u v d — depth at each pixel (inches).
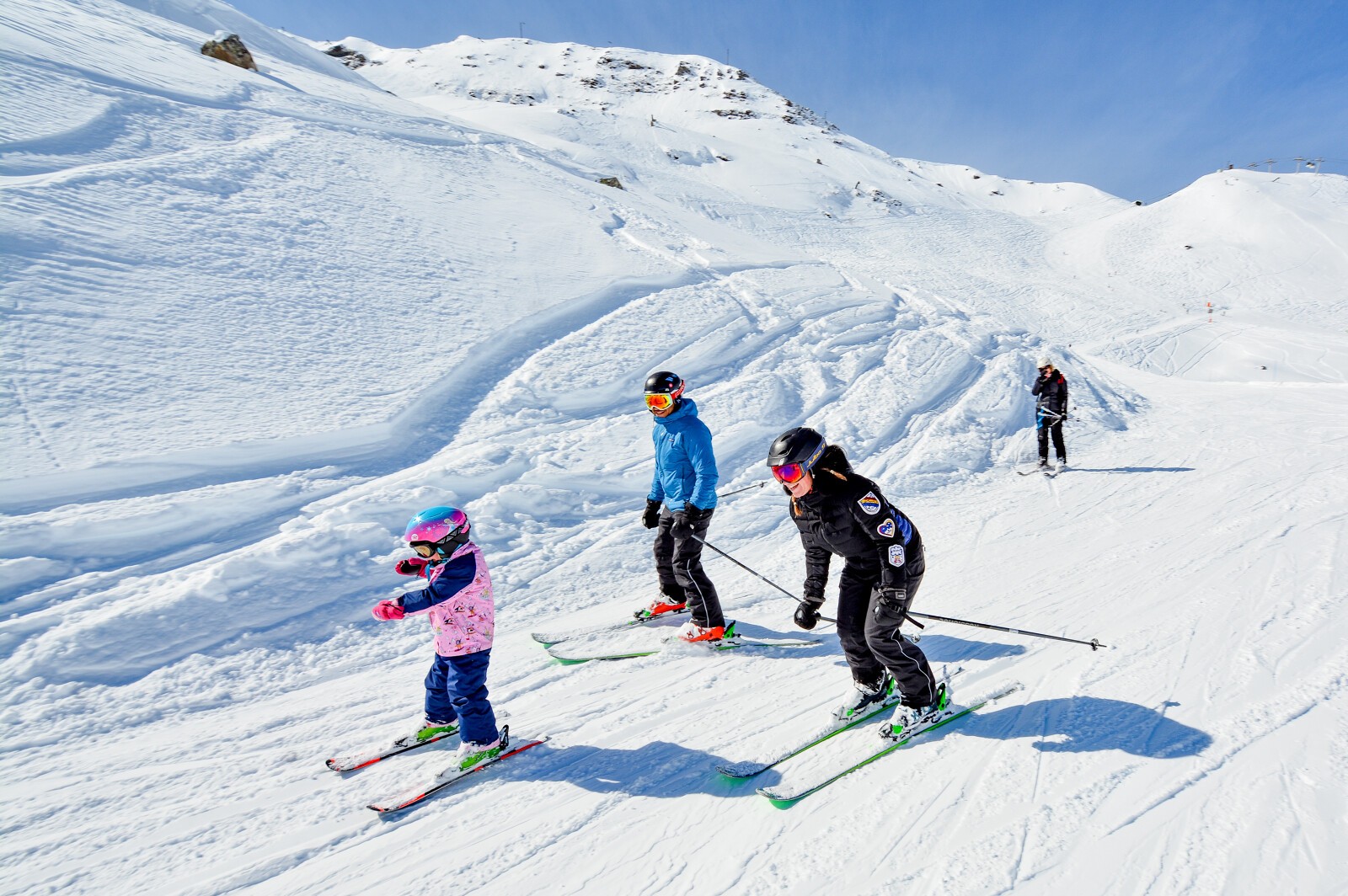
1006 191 3996.1
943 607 185.8
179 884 95.9
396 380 297.3
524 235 512.4
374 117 754.2
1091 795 104.1
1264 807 97.7
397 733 134.0
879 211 2361.0
